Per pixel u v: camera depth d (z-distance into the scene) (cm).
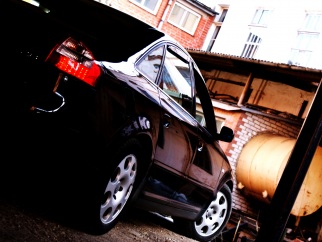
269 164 881
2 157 282
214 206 475
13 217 242
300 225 914
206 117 452
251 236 762
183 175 372
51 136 234
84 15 299
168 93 346
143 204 338
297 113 995
